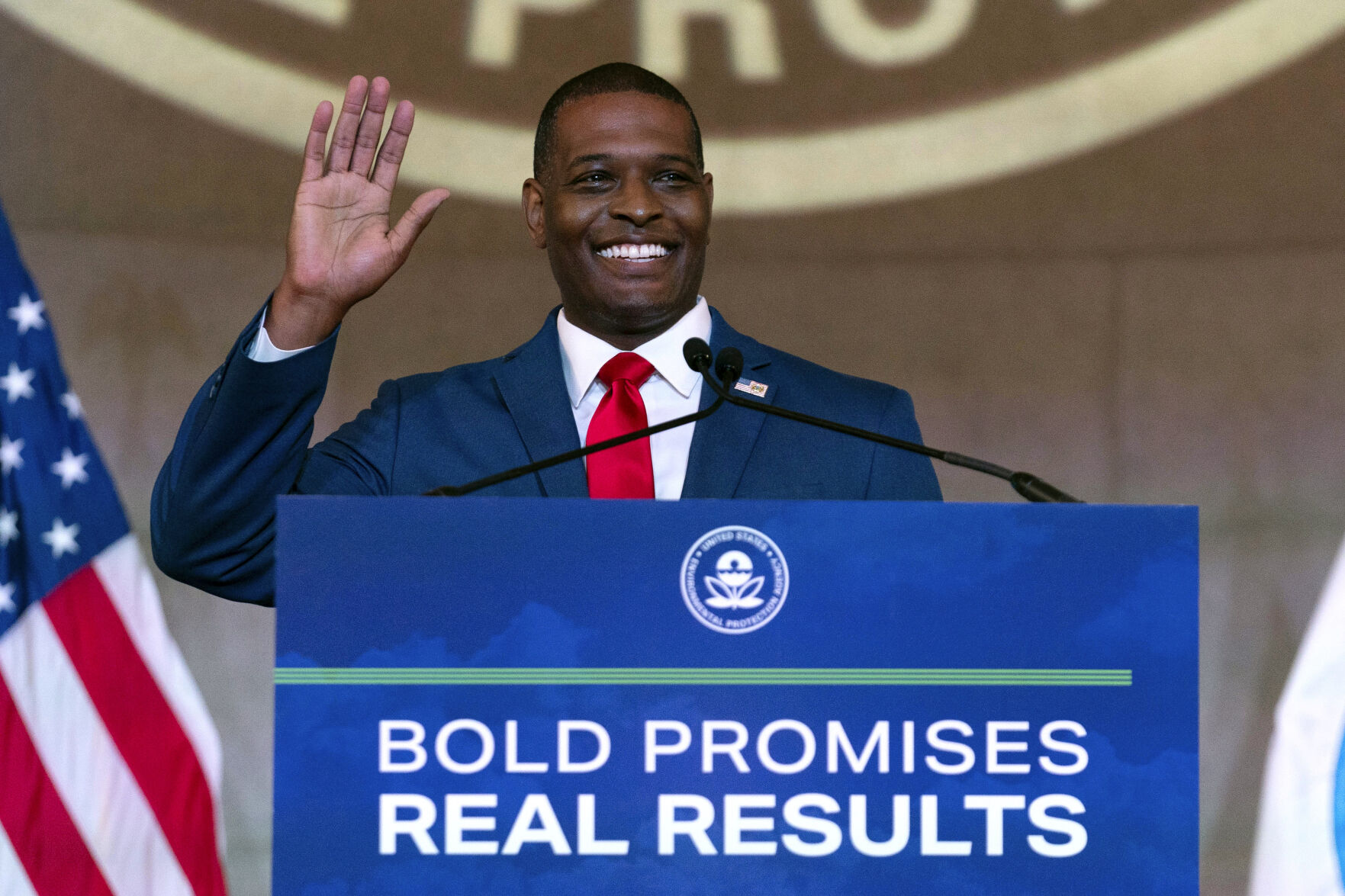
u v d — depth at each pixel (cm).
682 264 493
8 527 866
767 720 303
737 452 476
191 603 1230
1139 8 1259
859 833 303
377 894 296
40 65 1211
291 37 1234
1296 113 1259
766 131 1291
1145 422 1295
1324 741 997
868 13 1274
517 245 1290
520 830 299
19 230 1210
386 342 1273
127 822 866
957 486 1305
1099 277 1305
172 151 1237
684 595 304
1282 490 1265
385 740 298
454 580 301
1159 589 310
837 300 1313
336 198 434
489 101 1259
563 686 301
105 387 1220
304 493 462
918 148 1297
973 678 306
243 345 420
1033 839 305
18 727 846
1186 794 307
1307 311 1268
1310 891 987
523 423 479
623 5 1255
